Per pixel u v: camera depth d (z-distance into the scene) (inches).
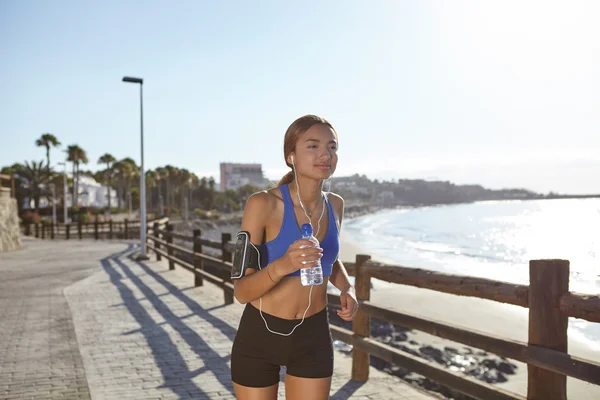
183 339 251.6
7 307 351.9
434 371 144.5
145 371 201.8
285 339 78.7
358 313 181.6
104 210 3695.9
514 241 1911.9
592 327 428.8
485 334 126.6
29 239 1368.1
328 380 81.8
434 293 623.5
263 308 79.4
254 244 77.7
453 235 2370.8
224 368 204.8
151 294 392.8
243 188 7337.6
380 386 175.5
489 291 126.7
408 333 428.8
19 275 546.3
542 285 111.5
